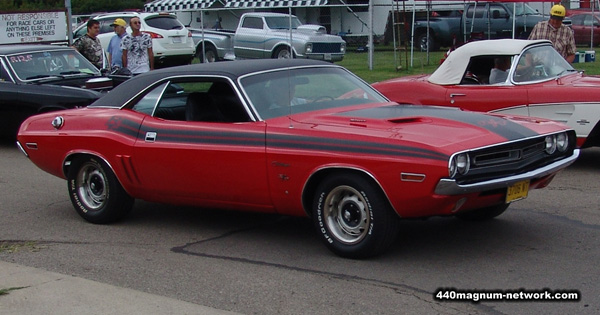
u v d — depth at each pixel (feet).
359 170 17.34
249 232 21.49
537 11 82.17
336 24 93.30
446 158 16.25
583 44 83.61
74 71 39.04
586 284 16.28
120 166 21.67
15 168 33.22
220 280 17.40
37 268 18.60
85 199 23.16
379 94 22.35
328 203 18.31
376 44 91.66
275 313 15.21
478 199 17.08
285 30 70.33
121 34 43.47
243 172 19.19
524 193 18.07
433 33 83.56
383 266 17.83
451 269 17.48
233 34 76.13
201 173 19.97
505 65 29.71
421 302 15.51
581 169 29.27
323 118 19.17
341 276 17.28
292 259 18.74
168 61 71.10
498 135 17.62
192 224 22.68
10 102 36.22
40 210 25.25
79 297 16.17
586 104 27.32
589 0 82.64
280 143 18.57
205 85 20.86
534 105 28.50
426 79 31.81
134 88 22.18
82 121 22.70
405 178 16.70
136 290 16.78
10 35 55.52
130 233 21.91
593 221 21.44
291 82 20.75
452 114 19.20
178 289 16.88
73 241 21.27
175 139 20.47
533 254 18.45
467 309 15.06
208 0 97.09
